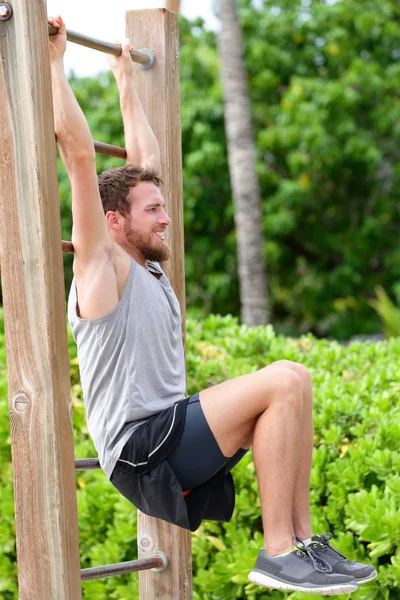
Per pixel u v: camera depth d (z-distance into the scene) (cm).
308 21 4188
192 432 737
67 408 714
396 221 4238
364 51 4253
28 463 707
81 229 736
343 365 1306
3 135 700
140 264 809
